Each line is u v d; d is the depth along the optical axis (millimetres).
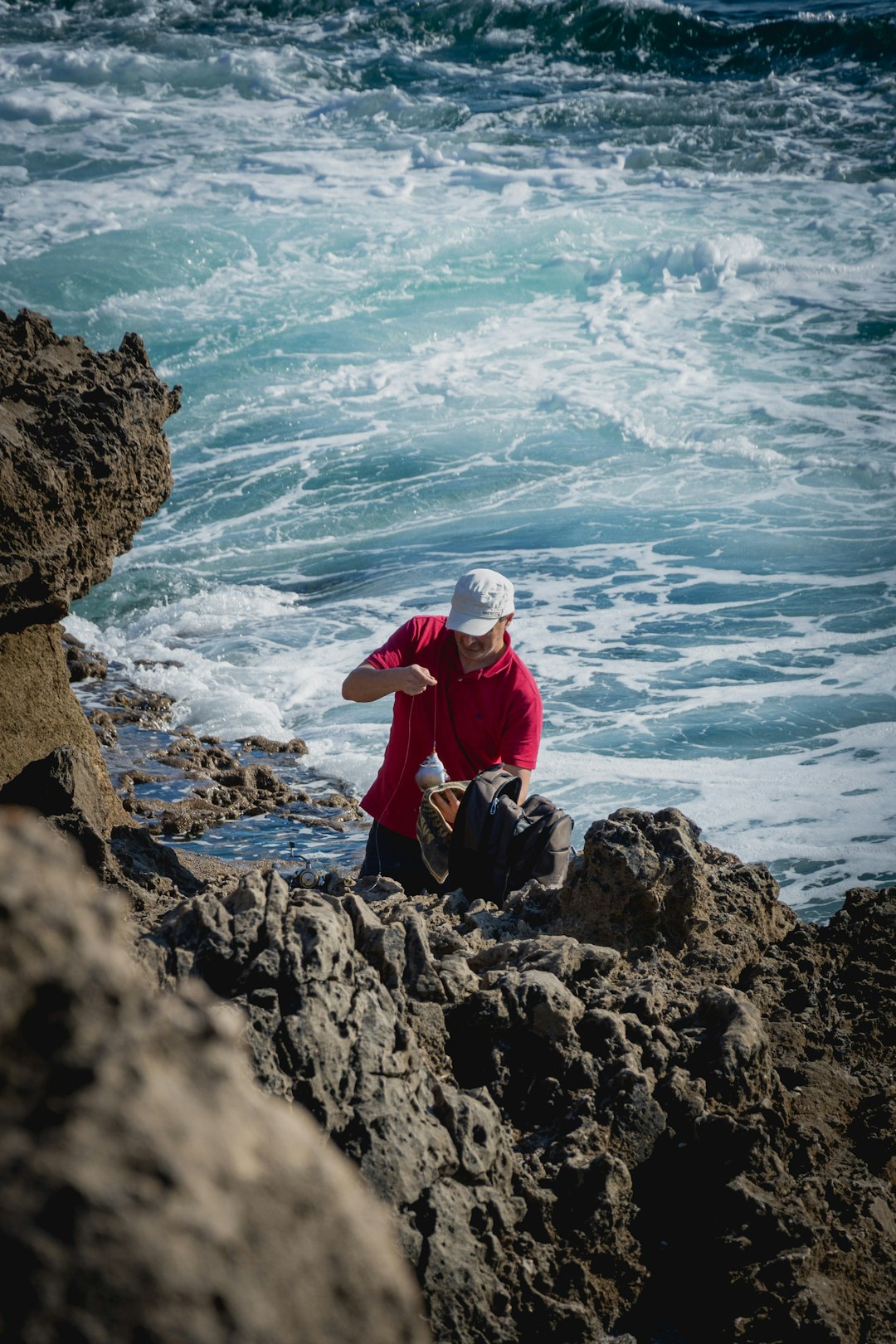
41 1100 2525
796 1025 9008
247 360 46219
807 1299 6609
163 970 6598
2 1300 2318
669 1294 6969
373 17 85125
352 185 63562
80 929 2721
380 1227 2783
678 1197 7312
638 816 10023
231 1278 2438
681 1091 7617
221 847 19250
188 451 39656
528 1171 7082
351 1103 6367
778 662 26250
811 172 63562
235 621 29453
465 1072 7805
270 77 77125
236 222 58469
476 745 12781
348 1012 6617
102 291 51125
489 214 59906
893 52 76438
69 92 75000
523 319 50031
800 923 10773
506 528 34125
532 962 8797
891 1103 8195
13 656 12805
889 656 26266
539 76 78125
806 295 50812
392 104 73062
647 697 24969
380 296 51844
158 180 63312
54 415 13055
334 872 11828
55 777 10562
